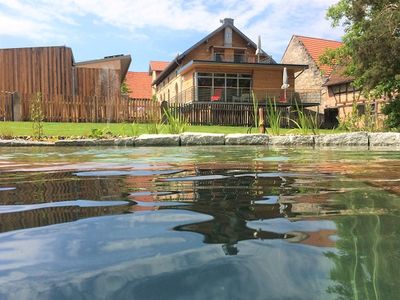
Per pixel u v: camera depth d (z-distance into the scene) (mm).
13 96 14844
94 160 4336
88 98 16094
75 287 925
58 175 2990
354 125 12047
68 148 6746
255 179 2699
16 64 18078
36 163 3996
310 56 33000
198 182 2568
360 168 3396
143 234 1350
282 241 1253
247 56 29984
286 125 13508
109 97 16484
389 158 4484
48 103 15445
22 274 1010
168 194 2127
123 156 4934
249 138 8094
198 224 1480
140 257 1118
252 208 1757
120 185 2463
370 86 17844
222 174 2980
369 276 961
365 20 18469
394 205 1794
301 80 33906
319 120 26266
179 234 1347
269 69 26328
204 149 6461
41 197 2064
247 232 1364
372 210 1694
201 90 24984
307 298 853
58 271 1025
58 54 18391
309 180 2639
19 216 1638
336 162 3979
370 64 17734
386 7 17984
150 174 3012
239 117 22312
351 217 1569
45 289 918
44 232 1395
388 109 19125
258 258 1097
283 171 3174
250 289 898
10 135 8586
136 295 876
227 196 2055
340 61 22375
